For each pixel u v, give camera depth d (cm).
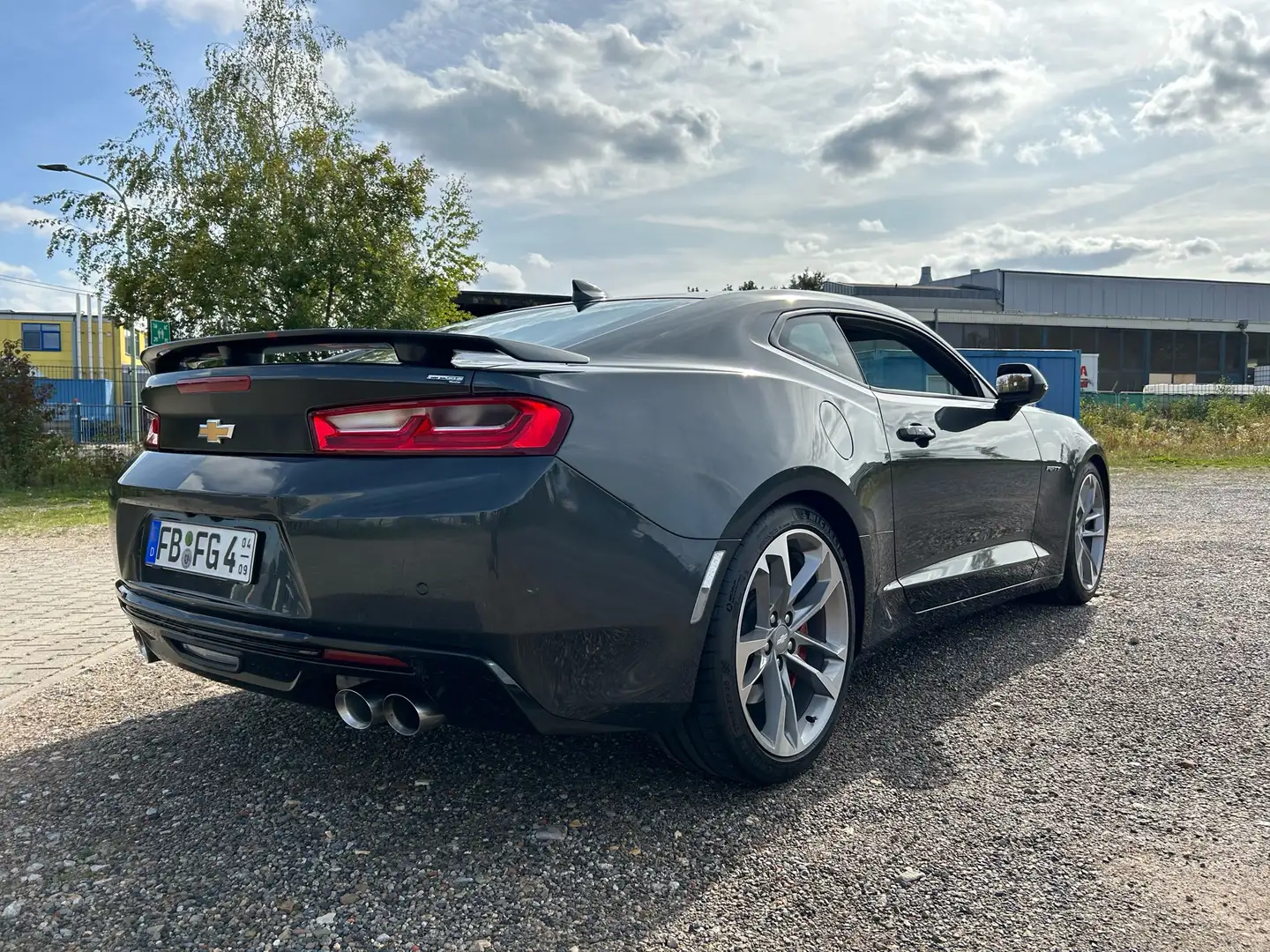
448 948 182
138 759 278
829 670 270
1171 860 211
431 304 1728
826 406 278
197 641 234
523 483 200
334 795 251
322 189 1625
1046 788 250
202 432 237
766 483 241
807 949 180
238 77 1675
